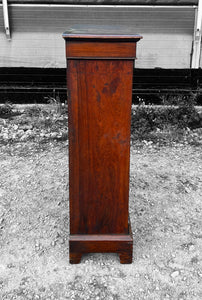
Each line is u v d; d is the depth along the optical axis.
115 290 1.94
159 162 3.81
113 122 1.92
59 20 6.47
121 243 2.11
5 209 2.84
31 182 3.31
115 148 1.97
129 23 6.51
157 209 2.84
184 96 6.48
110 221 2.11
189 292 1.92
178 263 2.17
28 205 2.90
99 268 2.12
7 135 4.71
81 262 2.18
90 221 2.11
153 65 6.70
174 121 5.32
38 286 1.98
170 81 6.68
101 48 1.78
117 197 2.06
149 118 5.31
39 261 2.21
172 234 2.49
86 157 1.98
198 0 6.31
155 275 2.06
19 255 2.27
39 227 2.60
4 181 3.32
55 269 2.12
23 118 5.61
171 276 2.05
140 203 2.93
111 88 1.86
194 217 2.72
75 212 2.09
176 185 3.24
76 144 1.96
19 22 6.47
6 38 6.55
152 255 2.25
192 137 4.74
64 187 3.22
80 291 1.94
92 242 2.12
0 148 4.25
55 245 2.38
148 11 6.41
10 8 6.37
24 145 4.36
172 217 2.72
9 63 6.66
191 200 2.98
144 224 2.62
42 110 6.03
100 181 2.03
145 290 1.94
